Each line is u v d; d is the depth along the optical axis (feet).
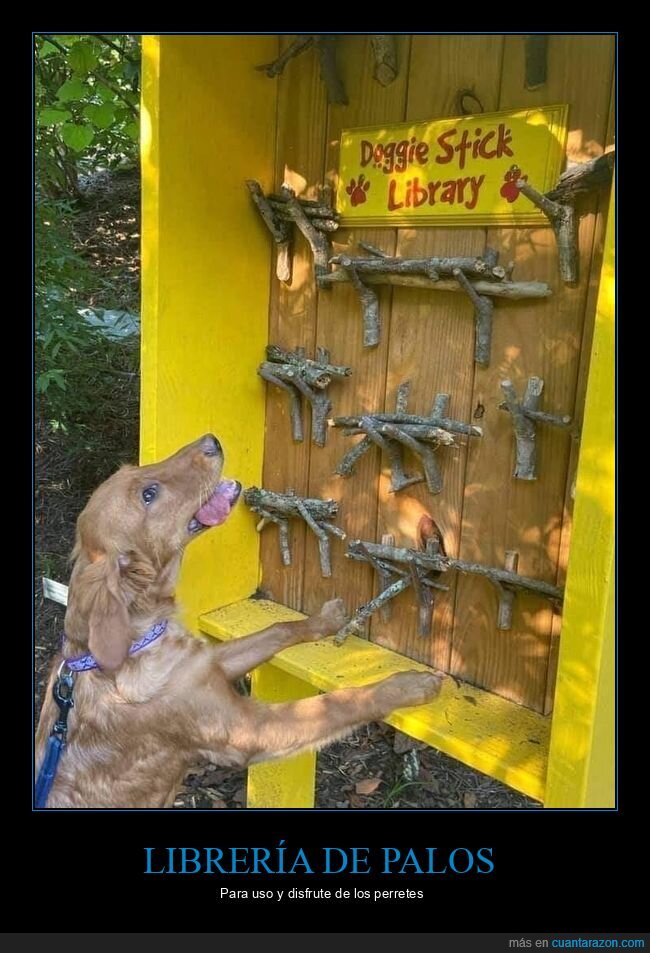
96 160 13.19
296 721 4.91
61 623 9.58
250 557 6.41
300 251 5.91
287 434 6.15
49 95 9.75
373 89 5.27
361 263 5.19
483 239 4.82
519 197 4.57
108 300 11.62
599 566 3.76
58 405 9.89
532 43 4.36
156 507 5.14
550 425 4.59
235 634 5.81
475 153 4.75
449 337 5.07
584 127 4.33
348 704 4.87
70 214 11.26
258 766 6.63
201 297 5.75
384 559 5.46
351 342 5.63
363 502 5.67
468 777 8.04
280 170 5.94
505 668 5.00
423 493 5.30
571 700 3.92
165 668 5.05
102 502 5.13
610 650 3.92
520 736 4.61
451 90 4.88
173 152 5.40
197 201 5.61
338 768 8.14
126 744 5.02
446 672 5.31
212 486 5.36
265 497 6.12
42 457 11.29
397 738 8.53
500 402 4.84
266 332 6.23
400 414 5.24
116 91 8.61
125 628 4.71
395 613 5.56
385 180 5.21
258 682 6.27
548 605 4.77
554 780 4.02
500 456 4.90
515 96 4.60
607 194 4.26
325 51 5.23
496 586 4.89
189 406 5.82
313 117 5.66
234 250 5.91
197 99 5.47
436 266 4.82
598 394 3.67
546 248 4.55
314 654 5.53
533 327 4.66
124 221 13.84
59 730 5.11
